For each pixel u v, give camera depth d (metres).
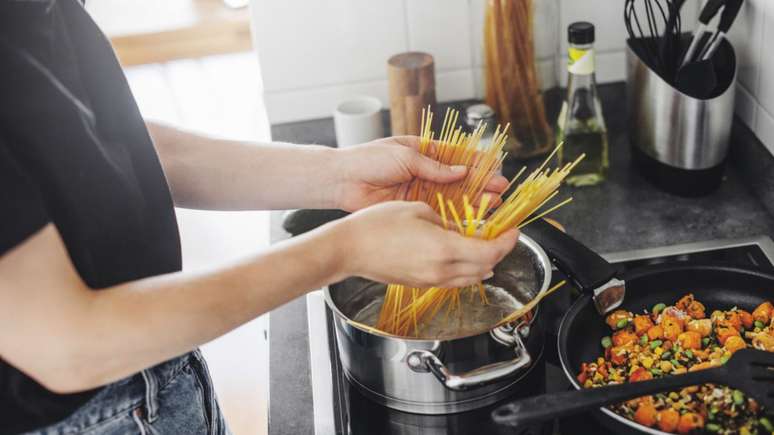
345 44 1.65
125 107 0.85
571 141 1.42
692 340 1.02
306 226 1.33
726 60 1.33
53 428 0.83
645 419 0.92
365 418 1.01
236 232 2.50
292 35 1.64
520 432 0.97
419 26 1.65
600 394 0.85
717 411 0.92
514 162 1.54
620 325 1.07
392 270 0.83
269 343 1.16
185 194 1.01
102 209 0.78
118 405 0.86
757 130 1.38
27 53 0.72
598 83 1.71
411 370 0.97
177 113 2.87
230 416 2.10
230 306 0.74
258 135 2.21
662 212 1.36
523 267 1.08
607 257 1.23
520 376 1.02
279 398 1.06
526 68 1.46
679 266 1.11
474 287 1.10
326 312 1.19
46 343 0.67
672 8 1.31
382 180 1.05
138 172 0.86
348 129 1.55
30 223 0.65
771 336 1.01
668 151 1.36
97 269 0.80
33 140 0.72
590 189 1.44
